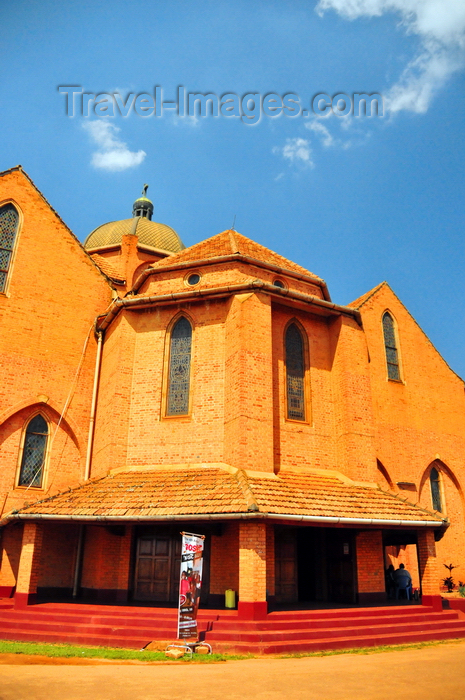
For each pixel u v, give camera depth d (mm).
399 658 11195
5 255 19859
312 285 20469
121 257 27297
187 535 11984
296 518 13570
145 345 18375
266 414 16016
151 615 13156
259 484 14492
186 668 9930
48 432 19281
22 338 19234
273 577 15547
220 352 17391
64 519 14289
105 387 19234
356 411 18188
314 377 18656
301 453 17453
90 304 21062
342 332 18906
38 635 12531
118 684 8336
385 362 23875
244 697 7605
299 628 12930
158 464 16844
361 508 15422
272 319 18312
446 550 23422
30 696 7453
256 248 21109
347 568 17016
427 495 23719
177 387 17750
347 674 9383
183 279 19172
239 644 11641
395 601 17422
